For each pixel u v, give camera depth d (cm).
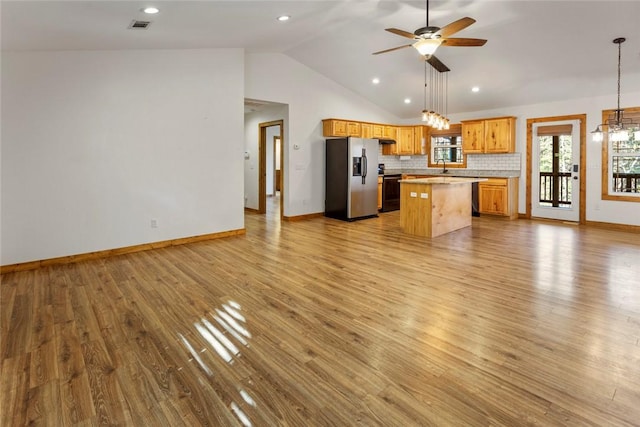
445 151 897
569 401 188
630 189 637
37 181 419
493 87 693
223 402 191
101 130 458
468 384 203
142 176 494
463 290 344
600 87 630
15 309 306
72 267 423
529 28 478
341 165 740
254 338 257
